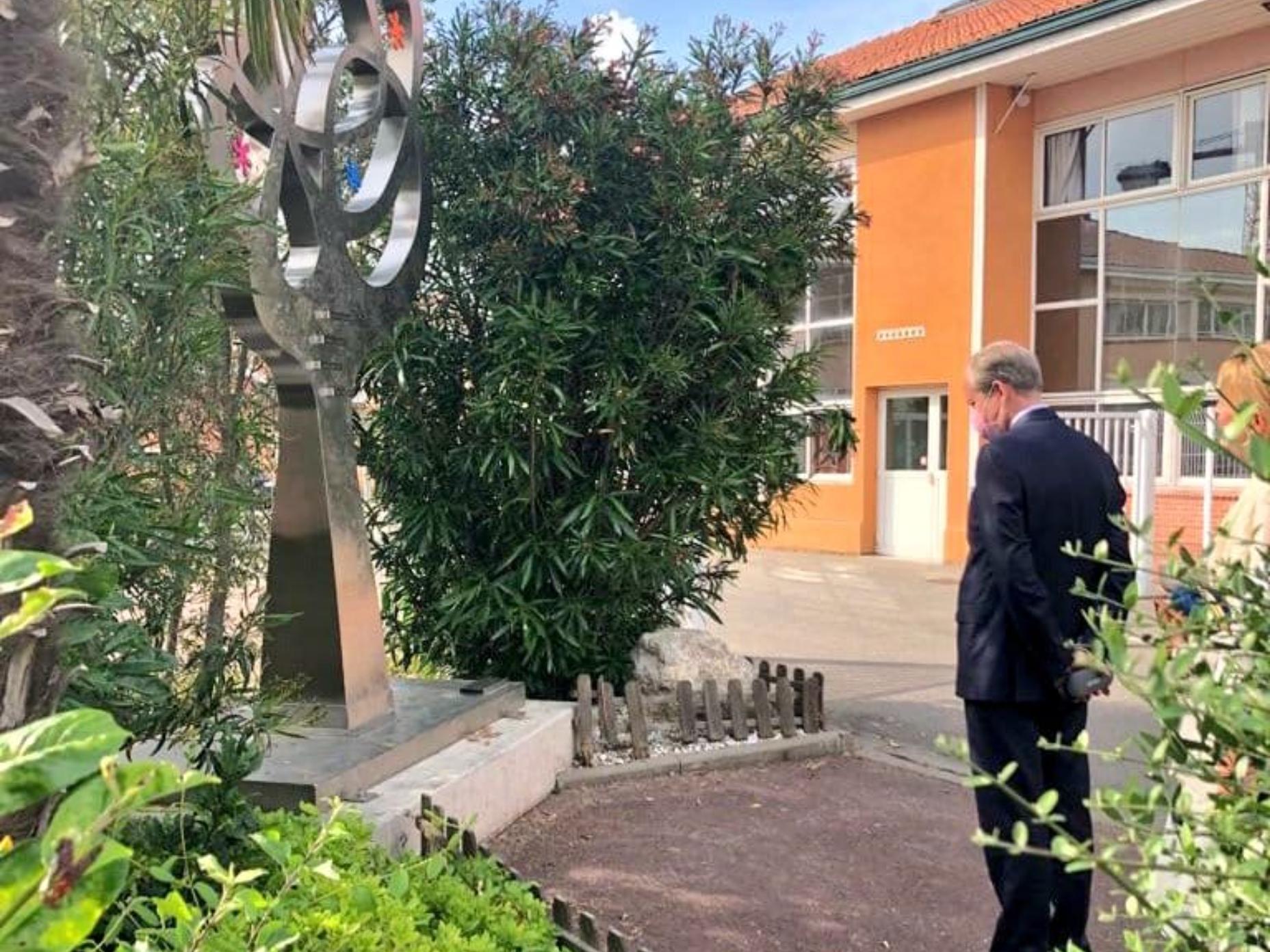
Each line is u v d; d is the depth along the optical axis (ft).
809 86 21.40
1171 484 34.30
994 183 48.60
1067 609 10.47
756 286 21.06
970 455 49.32
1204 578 5.32
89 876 3.44
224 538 11.03
